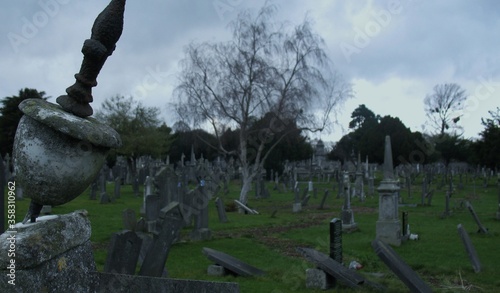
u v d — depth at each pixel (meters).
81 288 3.20
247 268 9.80
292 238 15.38
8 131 29.62
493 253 12.45
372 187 36.81
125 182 47.50
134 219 11.73
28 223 3.17
